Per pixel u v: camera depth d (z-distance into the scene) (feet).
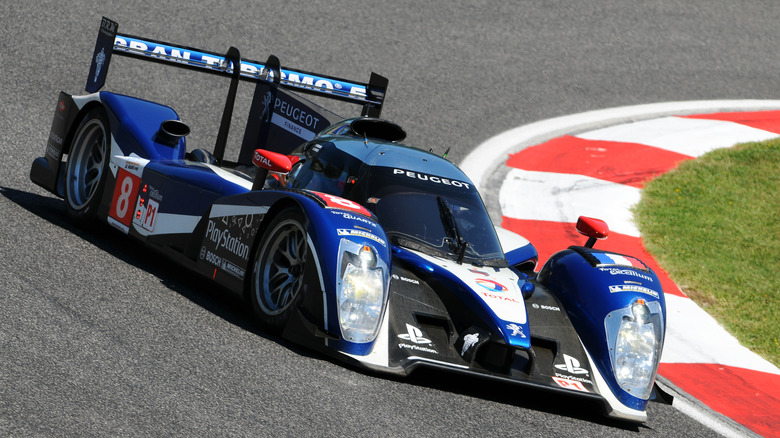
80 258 68.64
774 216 127.95
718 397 77.25
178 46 86.63
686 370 81.82
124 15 152.15
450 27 181.16
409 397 55.52
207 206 69.92
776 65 201.26
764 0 239.09
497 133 142.92
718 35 209.97
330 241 58.34
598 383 62.54
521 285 66.64
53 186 82.84
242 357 55.26
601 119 156.97
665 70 185.78
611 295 65.46
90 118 81.76
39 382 45.50
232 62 88.58
